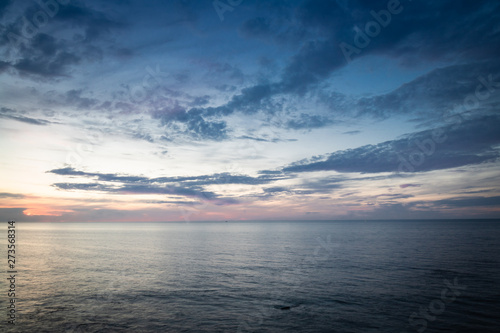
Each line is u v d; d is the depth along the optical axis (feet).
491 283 92.89
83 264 143.02
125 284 98.58
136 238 354.33
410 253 169.37
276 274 114.32
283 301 78.13
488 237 285.64
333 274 112.47
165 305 75.10
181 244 259.80
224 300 79.56
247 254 180.96
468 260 138.41
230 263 143.43
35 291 89.25
